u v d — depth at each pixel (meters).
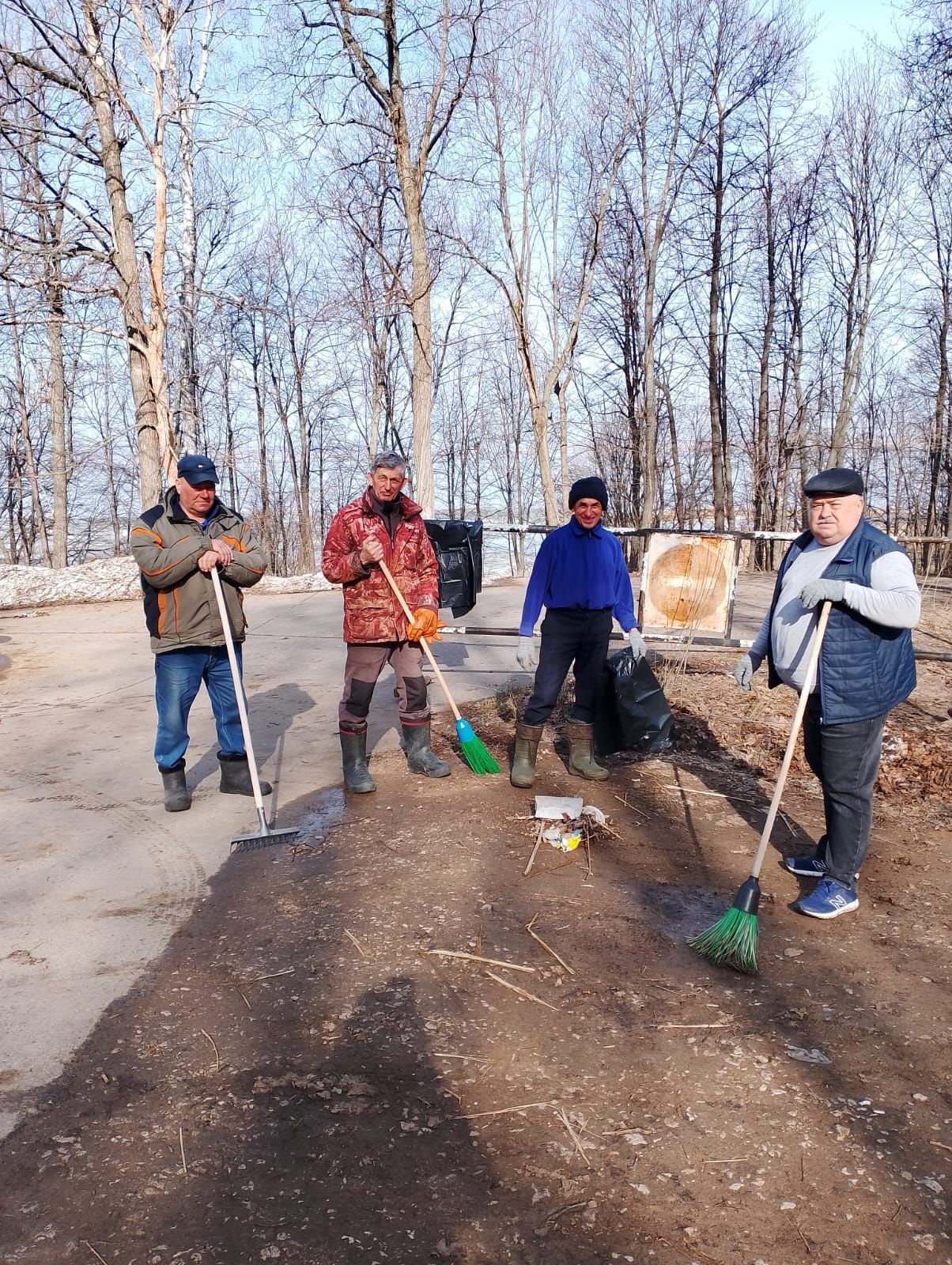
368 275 22.52
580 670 5.24
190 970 3.27
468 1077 2.65
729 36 24.19
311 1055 2.76
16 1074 2.68
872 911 3.71
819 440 32.19
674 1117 2.48
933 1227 2.11
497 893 3.86
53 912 3.73
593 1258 2.03
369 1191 2.22
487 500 50.56
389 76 14.05
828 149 28.33
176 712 4.84
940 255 29.20
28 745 6.30
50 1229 2.12
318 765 5.72
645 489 26.73
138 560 4.55
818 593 3.36
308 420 39.31
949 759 5.39
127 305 16.06
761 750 5.78
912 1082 2.63
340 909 3.71
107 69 15.33
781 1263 2.01
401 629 5.05
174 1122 2.47
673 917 3.66
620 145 19.28
